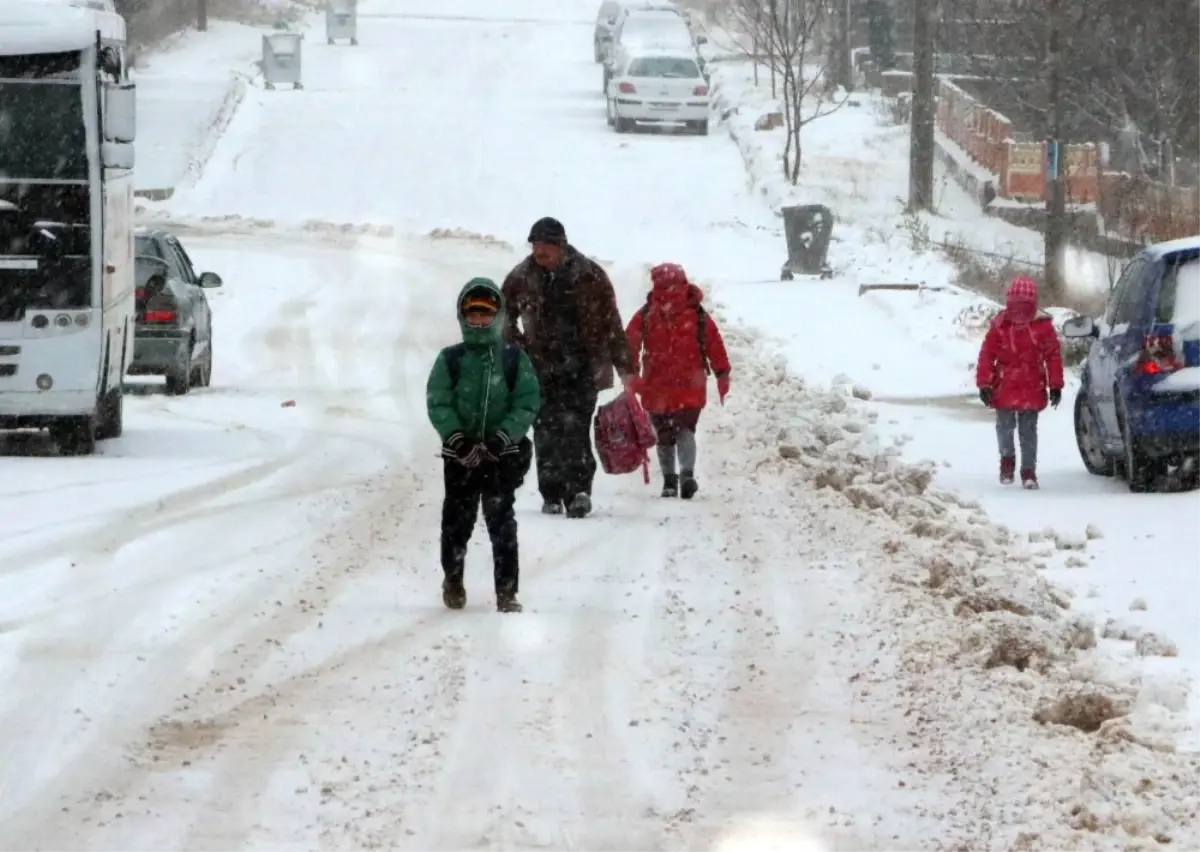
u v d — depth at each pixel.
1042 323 47.69
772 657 29.52
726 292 95.69
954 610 31.97
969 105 150.62
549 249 42.38
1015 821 21.39
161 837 20.84
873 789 22.88
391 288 102.56
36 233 53.50
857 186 139.38
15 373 53.41
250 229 127.25
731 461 51.56
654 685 27.75
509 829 21.09
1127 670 27.89
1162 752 23.97
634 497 46.19
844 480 46.06
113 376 56.59
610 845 20.81
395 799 22.28
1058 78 93.94
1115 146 135.88
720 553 38.41
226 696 26.89
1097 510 43.72
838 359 73.25
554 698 26.95
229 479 48.41
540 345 42.91
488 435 32.75
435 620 32.12
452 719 25.81
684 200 137.00
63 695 26.67
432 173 146.88
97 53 54.00
